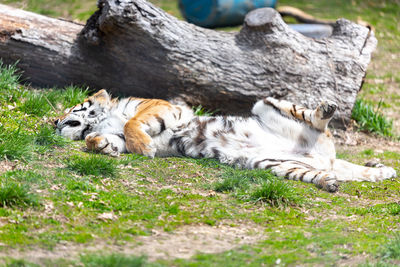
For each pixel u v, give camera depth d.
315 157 12.43
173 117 12.65
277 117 12.71
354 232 8.99
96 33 15.04
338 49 16.84
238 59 15.77
